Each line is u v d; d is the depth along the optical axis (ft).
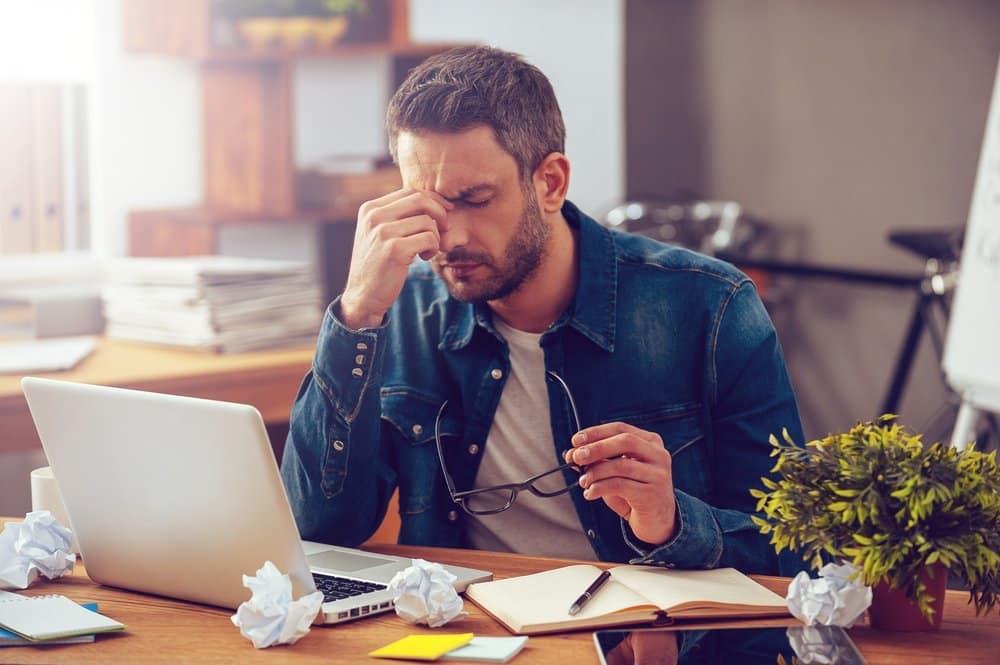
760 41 17.33
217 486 4.24
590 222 5.75
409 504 5.77
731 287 5.69
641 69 18.16
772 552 5.10
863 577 4.12
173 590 4.53
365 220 5.13
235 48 11.39
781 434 5.55
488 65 5.21
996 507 4.19
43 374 8.02
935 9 15.57
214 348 8.77
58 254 10.26
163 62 11.21
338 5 12.09
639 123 18.24
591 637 4.12
